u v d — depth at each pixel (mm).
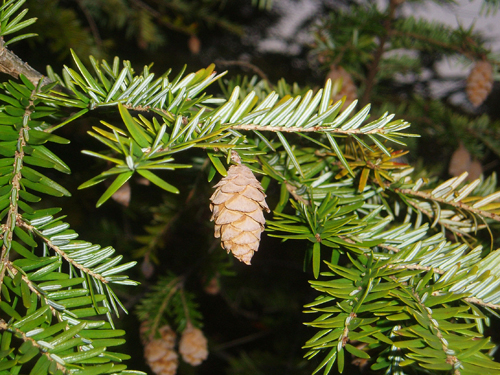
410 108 406
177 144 157
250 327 589
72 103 165
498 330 244
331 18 344
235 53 712
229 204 166
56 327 155
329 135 175
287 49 718
